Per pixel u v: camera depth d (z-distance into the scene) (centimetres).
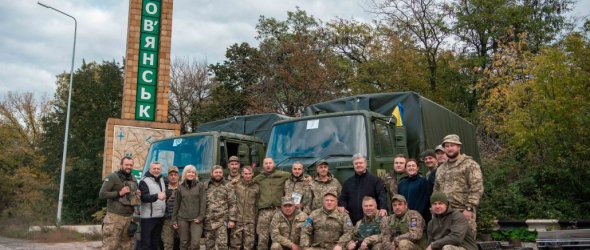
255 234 943
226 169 1043
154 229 977
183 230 943
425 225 808
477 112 2945
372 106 1066
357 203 848
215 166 962
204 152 1041
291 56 3678
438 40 3294
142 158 1817
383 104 1062
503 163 1809
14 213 3994
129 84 1903
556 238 827
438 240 746
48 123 4422
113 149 1788
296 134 976
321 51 3700
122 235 978
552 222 1216
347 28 3741
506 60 2414
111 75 4359
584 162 1594
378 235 808
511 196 1530
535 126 1644
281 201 877
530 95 1747
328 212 841
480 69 3172
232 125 1348
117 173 975
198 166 1031
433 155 888
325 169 867
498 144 2222
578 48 1683
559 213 1486
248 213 938
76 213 3816
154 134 1847
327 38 3769
